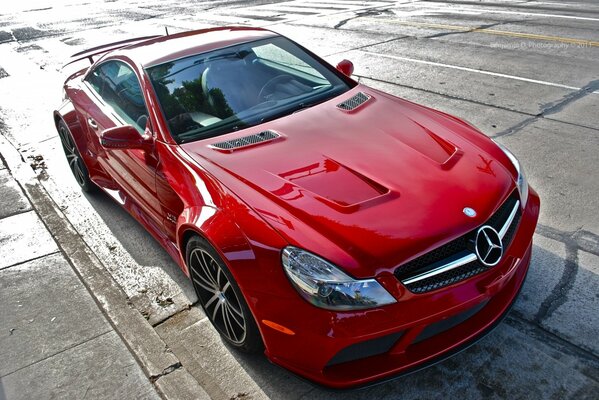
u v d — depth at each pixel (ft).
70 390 9.96
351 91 13.05
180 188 10.66
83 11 54.60
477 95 22.72
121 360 10.57
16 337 11.48
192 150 10.99
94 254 14.28
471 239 8.50
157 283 12.84
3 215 16.76
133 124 12.91
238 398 9.43
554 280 11.35
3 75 31.78
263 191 9.34
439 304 8.09
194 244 9.92
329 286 7.88
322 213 8.65
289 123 11.46
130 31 41.96
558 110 20.45
